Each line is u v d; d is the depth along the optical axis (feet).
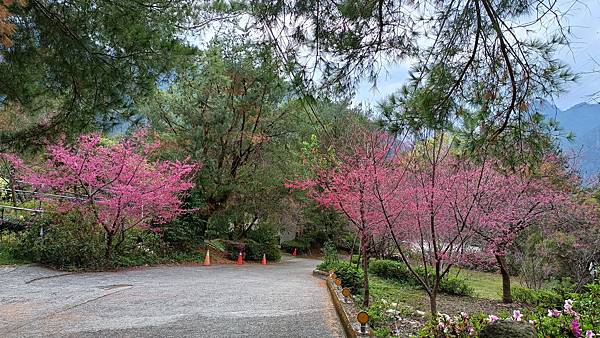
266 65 11.15
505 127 11.51
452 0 10.05
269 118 54.13
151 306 21.65
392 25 10.42
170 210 43.01
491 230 30.30
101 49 14.94
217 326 17.75
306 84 10.89
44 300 22.53
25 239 35.06
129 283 29.81
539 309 16.08
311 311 21.12
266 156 55.47
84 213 37.27
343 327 18.10
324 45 10.64
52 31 14.01
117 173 37.09
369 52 10.66
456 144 13.38
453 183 22.50
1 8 9.07
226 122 50.24
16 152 16.53
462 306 30.86
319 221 71.72
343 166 27.91
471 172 23.67
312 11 10.36
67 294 24.47
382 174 24.04
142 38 14.85
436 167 21.50
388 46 10.63
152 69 15.74
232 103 50.78
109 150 37.09
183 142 49.93
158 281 31.55
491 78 10.94
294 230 74.33
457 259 24.30
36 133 16.44
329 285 29.35
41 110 16.90
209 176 50.85
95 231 37.65
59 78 15.26
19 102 15.53
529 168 12.09
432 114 11.00
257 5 10.44
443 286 37.27
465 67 10.91
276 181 54.39
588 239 36.11
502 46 10.35
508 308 29.89
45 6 13.71
